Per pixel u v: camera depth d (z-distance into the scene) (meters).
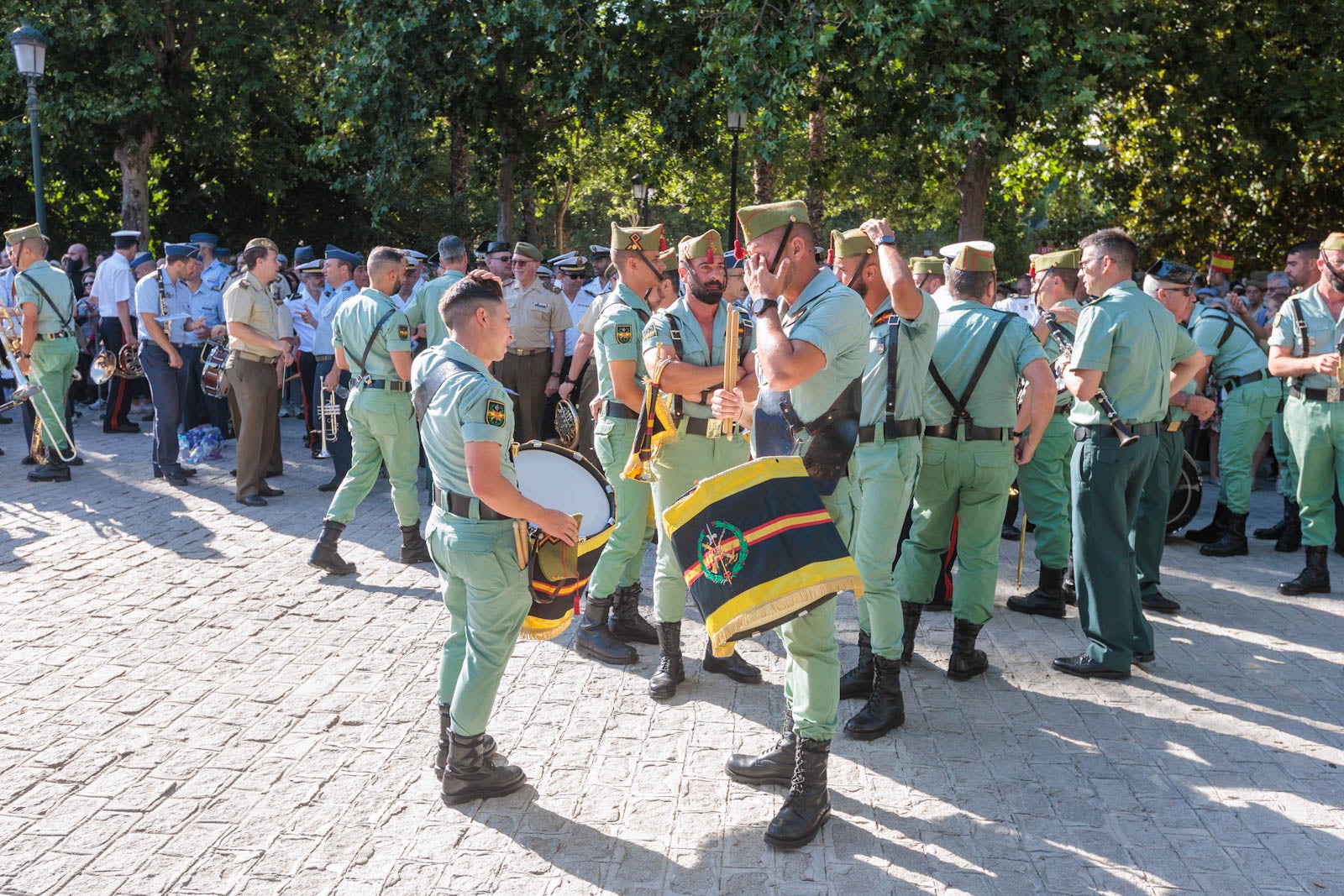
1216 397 10.11
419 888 3.22
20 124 22.14
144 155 23.42
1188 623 5.92
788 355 3.27
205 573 6.52
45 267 8.95
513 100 18.47
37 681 4.77
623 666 5.12
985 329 4.79
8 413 13.05
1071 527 6.05
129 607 5.82
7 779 3.85
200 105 24.30
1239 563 7.32
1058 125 14.68
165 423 9.11
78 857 3.35
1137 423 4.90
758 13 14.62
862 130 16.69
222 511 8.20
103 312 11.65
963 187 16.00
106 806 3.68
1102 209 18.72
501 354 3.74
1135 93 17.25
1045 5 13.84
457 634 3.92
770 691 4.82
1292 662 5.29
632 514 5.14
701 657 5.24
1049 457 5.96
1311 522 6.47
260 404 8.34
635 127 23.94
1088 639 5.43
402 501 6.73
